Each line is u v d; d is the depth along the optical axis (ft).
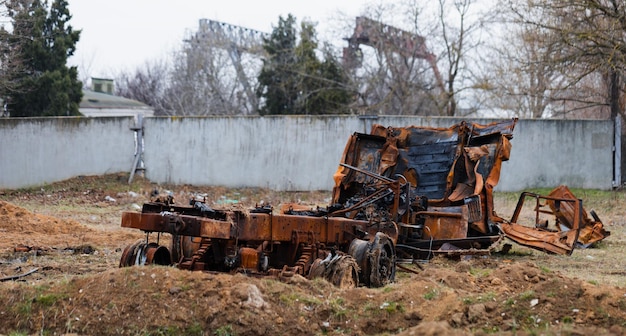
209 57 182.70
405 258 42.11
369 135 49.75
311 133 92.63
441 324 22.13
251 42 184.85
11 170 93.09
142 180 93.81
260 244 31.96
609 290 25.46
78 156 93.91
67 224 57.82
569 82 100.73
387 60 138.41
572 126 92.12
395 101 143.54
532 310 24.95
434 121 89.61
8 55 105.81
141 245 31.68
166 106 190.29
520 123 91.86
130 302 25.59
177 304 25.39
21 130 93.25
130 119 94.17
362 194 43.75
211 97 174.81
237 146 93.71
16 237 51.93
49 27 135.54
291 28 153.17
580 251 50.31
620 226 66.13
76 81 134.62
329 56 144.56
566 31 89.51
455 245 43.91
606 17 90.89
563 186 52.75
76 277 28.04
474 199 44.73
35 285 27.58
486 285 31.40
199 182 94.27
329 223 33.83
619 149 92.27
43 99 127.65
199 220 28.86
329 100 141.38
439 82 132.46
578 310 24.63
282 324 24.90
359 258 32.53
